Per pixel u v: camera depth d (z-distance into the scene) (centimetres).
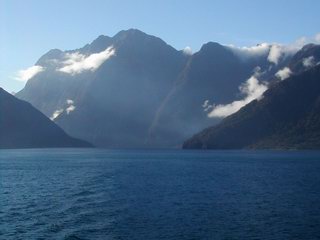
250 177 13988
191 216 7156
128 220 6875
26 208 7962
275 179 13225
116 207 8044
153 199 9012
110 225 6550
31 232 6159
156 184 11862
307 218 6981
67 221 6831
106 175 15100
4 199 9100
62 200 8950
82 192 10219
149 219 6944
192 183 12106
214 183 12088
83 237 5906
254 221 6769
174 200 8850
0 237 5897
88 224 6625
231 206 8088
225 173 15825
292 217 7062
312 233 6075
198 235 5978
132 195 9625
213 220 6850
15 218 7056
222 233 6078
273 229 6288
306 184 11688
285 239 5791
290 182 12244
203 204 8331
